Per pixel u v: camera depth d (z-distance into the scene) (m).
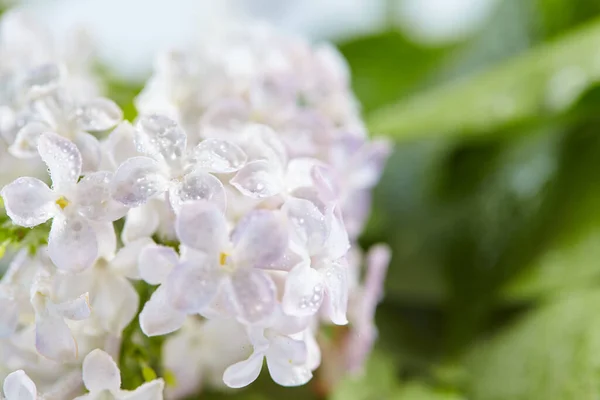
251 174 0.23
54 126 0.23
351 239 0.27
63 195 0.22
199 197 0.22
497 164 0.34
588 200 0.31
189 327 0.25
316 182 0.23
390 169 0.36
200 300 0.22
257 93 0.26
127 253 0.23
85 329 0.23
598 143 0.32
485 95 0.31
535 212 0.32
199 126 0.25
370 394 0.29
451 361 0.31
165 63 0.26
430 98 0.32
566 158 0.32
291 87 0.26
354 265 0.27
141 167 0.22
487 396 0.29
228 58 0.27
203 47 0.27
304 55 0.28
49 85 0.24
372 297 0.27
